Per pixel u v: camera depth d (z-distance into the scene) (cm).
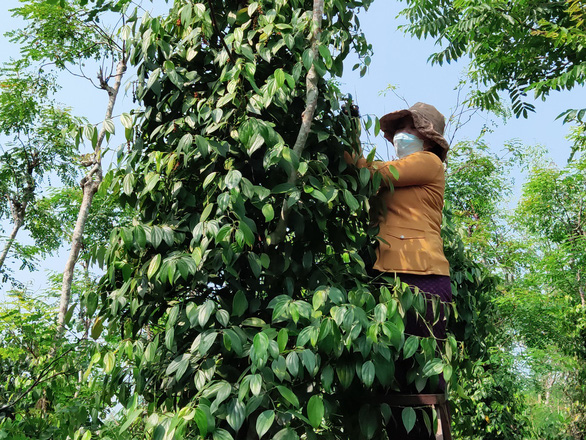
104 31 821
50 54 881
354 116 252
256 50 238
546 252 1348
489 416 819
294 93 228
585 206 1325
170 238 210
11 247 1261
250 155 213
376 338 186
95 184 751
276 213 223
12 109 1124
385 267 229
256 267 205
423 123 250
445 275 233
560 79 578
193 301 212
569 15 652
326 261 234
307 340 186
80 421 236
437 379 210
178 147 217
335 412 202
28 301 530
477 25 681
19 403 367
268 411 176
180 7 249
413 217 237
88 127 218
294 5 238
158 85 232
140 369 211
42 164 1200
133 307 215
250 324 200
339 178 226
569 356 1091
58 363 361
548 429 1070
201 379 190
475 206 1302
